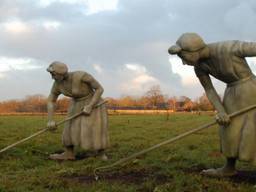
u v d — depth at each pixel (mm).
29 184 8516
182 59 8406
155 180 8523
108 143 12445
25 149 13898
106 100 12625
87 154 13102
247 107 8188
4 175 9688
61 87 12477
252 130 8141
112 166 9445
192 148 15000
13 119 44062
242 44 8086
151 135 20672
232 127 8328
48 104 12609
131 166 10039
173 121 36594
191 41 8133
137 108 88000
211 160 11242
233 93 8367
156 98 89875
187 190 7680
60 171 9727
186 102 86062
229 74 8273
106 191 7922
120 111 76875
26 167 11219
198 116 52531
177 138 8922
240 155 8242
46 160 12344
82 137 12297
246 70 8242
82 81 12297
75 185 8344
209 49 8367
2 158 12266
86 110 12195
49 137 18953
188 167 10188
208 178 8516
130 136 19766
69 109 12695
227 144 8445
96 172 9438
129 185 8305
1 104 89250
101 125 12383
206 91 8742
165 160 11344
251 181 8602
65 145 12602
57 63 12203
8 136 20375
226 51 8164
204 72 8695
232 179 8727
